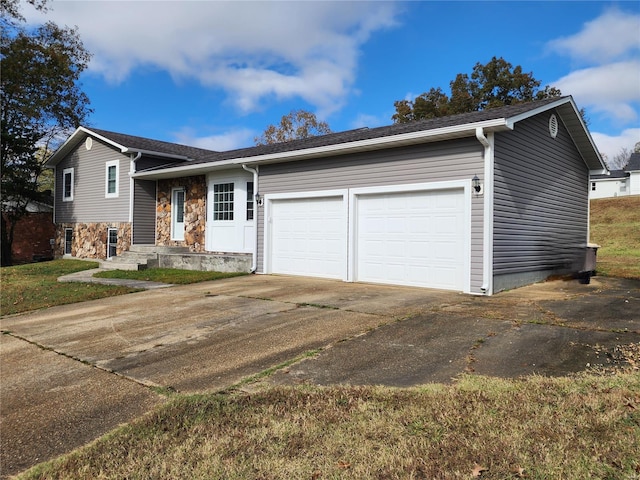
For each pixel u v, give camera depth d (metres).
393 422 3.03
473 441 2.71
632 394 3.28
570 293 8.21
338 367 4.32
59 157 19.34
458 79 31.23
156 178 15.90
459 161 8.38
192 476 2.49
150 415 3.37
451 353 4.58
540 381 3.64
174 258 13.49
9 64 18.72
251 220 13.07
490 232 7.97
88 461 2.71
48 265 15.95
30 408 3.73
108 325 6.59
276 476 2.46
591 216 30.30
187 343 5.46
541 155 10.16
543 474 2.33
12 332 6.46
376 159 9.64
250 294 8.69
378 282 9.70
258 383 3.99
